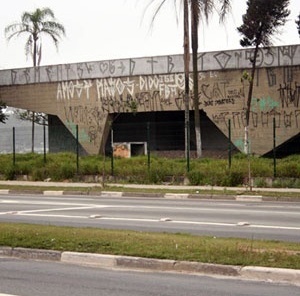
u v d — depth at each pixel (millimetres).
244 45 32969
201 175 25047
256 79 36219
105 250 9375
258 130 36312
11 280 8078
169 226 12844
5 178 29984
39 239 10203
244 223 13281
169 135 41969
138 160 28484
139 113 43219
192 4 27438
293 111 35594
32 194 23625
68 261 9344
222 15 27516
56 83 42344
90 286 7688
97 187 24375
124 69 40156
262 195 20547
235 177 24281
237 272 8188
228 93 36875
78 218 14445
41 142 46594
